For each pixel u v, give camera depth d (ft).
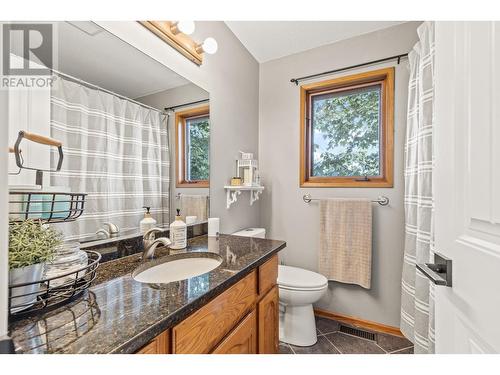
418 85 4.92
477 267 1.58
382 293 5.97
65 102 2.70
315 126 7.14
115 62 3.28
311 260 6.86
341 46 6.52
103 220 3.13
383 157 6.14
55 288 1.88
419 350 4.39
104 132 3.16
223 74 5.75
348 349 5.26
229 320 2.73
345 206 6.21
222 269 2.91
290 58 7.23
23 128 2.30
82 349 1.42
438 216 2.11
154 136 3.95
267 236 7.47
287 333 5.49
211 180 5.34
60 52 2.64
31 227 1.90
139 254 3.50
